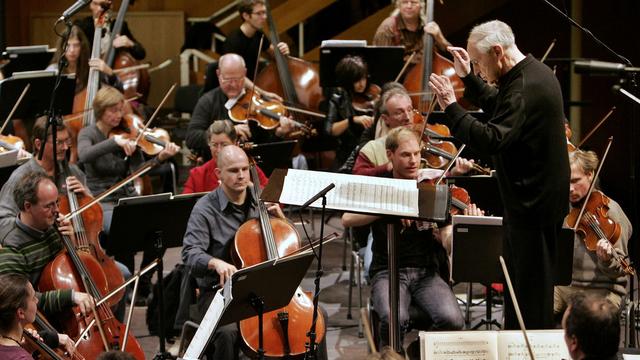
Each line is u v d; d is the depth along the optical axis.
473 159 6.65
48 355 4.45
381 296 5.39
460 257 4.96
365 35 11.27
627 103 9.43
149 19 12.05
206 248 5.55
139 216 5.39
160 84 12.03
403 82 8.43
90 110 7.99
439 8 11.15
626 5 9.66
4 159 5.99
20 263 5.21
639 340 5.71
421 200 4.38
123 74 9.59
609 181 9.60
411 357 5.17
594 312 3.34
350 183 4.46
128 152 7.22
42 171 5.49
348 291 7.37
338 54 8.22
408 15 8.46
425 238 5.57
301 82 9.00
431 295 5.41
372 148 6.46
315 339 4.65
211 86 9.04
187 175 10.48
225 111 8.06
